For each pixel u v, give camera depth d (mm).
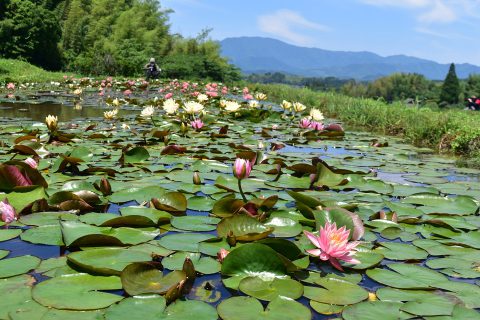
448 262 1960
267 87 19656
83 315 1403
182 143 5035
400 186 3305
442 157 4973
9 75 17688
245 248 1779
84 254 1818
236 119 8039
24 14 22922
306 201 2492
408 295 1628
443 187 3395
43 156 3920
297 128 7016
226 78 27625
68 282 1616
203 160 3861
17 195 2492
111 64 24125
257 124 7523
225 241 2096
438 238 2293
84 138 5141
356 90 75312
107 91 15906
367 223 2434
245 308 1481
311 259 1962
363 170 3838
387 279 1765
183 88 16672
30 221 2277
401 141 6301
